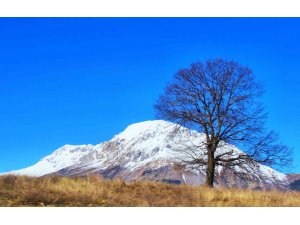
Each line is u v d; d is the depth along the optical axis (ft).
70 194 60.44
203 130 115.96
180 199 63.10
